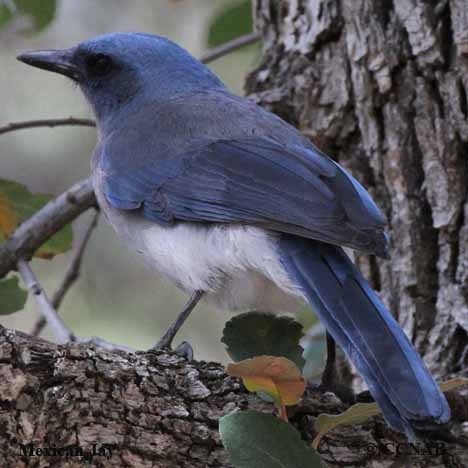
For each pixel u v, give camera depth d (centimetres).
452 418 930
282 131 1145
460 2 1170
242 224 1062
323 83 1248
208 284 1103
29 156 1805
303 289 970
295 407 908
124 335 1680
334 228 967
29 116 1792
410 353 870
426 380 838
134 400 864
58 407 834
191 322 1700
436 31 1180
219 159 1116
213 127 1164
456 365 1132
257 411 855
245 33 1489
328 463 895
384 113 1203
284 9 1309
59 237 1279
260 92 1294
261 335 942
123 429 855
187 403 881
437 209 1162
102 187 1215
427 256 1171
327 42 1257
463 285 1140
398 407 820
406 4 1196
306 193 1020
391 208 1195
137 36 1355
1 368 825
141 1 1844
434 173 1169
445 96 1173
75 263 1277
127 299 1703
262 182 1062
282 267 1005
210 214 1089
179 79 1331
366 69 1212
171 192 1141
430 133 1176
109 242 1719
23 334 846
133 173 1185
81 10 1836
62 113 1798
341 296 942
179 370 894
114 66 1347
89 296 1697
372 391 848
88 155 1816
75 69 1377
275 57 1310
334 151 1242
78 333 1673
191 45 1833
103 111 1369
